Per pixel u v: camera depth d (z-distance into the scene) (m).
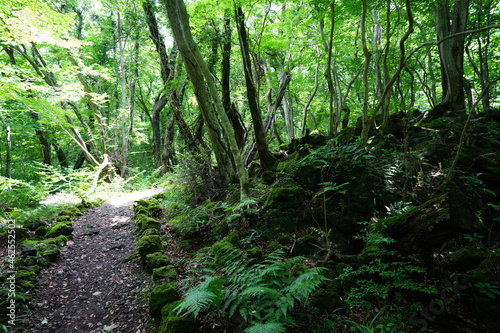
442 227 2.82
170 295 3.31
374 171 4.75
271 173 6.18
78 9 15.68
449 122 6.23
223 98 7.80
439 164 4.98
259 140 6.57
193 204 6.69
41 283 4.08
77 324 3.29
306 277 2.75
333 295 3.05
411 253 3.11
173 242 5.34
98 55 17.02
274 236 4.49
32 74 9.48
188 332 2.75
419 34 9.41
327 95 10.87
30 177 12.93
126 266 4.68
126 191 11.84
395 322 2.76
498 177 4.71
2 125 9.15
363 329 2.68
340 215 4.29
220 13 7.49
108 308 3.58
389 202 4.41
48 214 7.20
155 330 3.02
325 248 3.86
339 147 5.03
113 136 15.34
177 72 9.46
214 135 6.66
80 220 7.29
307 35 10.37
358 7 5.64
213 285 2.81
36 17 8.21
